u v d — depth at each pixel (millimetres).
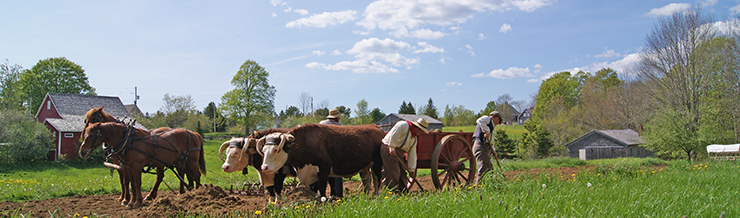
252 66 55688
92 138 7656
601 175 8055
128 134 7949
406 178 7922
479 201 5191
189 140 9211
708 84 33094
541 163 17812
